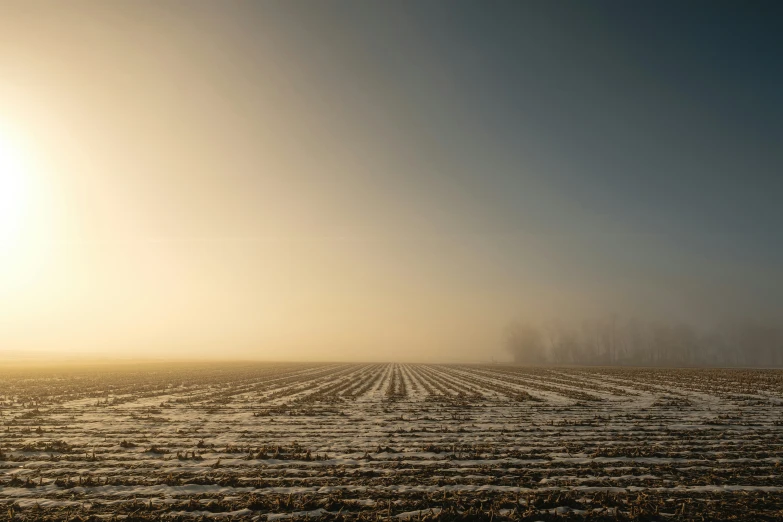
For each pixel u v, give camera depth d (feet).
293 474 36.37
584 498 30.42
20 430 55.31
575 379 148.05
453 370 249.14
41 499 31.01
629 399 86.43
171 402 85.61
